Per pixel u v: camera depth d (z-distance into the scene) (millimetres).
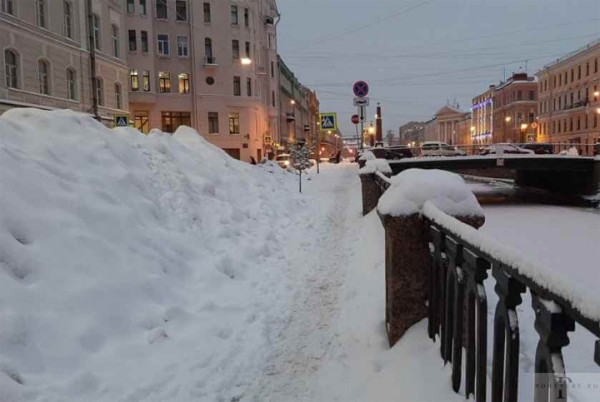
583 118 63250
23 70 26375
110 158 7133
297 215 10977
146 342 4383
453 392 3010
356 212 11375
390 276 3918
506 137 93625
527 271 1970
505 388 2254
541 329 1865
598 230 13742
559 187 24531
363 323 4641
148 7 46688
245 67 50844
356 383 3602
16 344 3689
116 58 36438
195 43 48781
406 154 31203
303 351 4309
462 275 2979
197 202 8297
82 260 4816
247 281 6277
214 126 49969
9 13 25734
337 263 7113
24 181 5184
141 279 5137
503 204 21109
